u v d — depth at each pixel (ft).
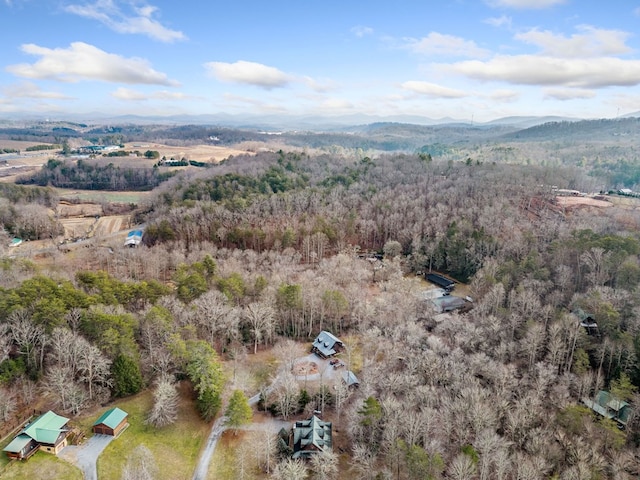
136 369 304.50
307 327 435.12
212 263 467.11
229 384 340.59
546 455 245.04
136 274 499.51
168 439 279.28
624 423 280.31
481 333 367.86
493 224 583.58
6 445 252.42
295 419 308.40
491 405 278.67
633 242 453.17
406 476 246.88
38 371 299.79
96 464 248.11
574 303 393.91
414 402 286.46
